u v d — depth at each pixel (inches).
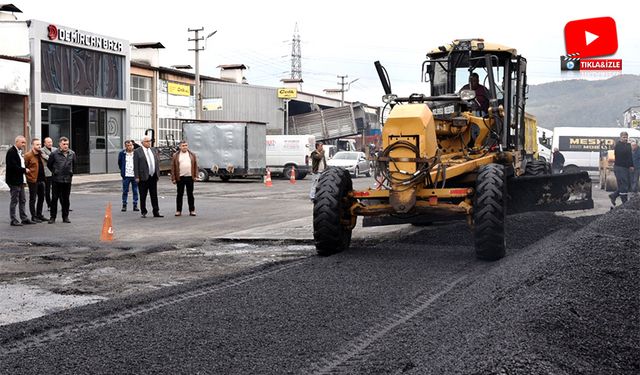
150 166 673.6
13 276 370.0
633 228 376.2
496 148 463.8
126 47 1542.8
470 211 393.1
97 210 745.6
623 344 195.9
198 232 558.6
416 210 403.5
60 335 243.3
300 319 257.8
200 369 201.9
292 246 475.8
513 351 175.5
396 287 315.0
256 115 2079.2
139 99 1679.4
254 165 1384.1
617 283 247.8
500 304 242.4
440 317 256.7
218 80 2091.5
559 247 324.8
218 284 334.0
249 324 251.0
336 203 412.8
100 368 203.2
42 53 1304.1
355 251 430.9
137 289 335.6
